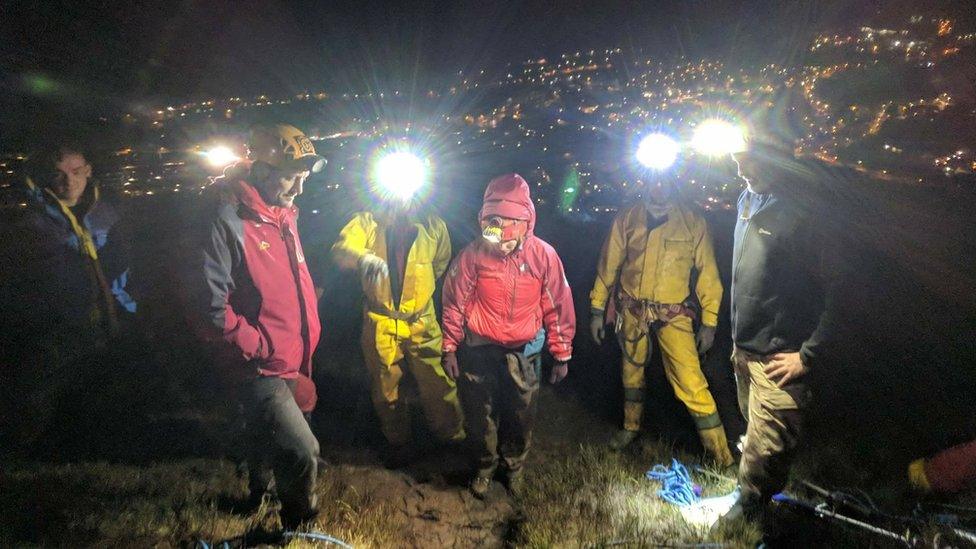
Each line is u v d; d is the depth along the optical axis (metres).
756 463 3.65
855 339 5.29
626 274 4.88
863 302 3.26
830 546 3.70
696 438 5.30
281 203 3.54
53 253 4.49
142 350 5.79
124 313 5.79
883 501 4.21
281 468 3.55
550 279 4.19
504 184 4.00
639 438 5.31
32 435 4.67
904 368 5.50
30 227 4.41
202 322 3.31
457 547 4.04
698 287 4.73
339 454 5.06
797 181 3.42
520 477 4.66
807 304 3.49
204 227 3.31
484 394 4.32
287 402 3.52
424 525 4.24
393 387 4.79
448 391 4.81
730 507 4.01
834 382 5.24
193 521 3.98
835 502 4.15
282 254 3.56
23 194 4.57
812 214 3.35
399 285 4.58
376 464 4.94
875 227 3.31
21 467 4.46
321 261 7.11
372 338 4.64
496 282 4.08
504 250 4.01
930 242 5.61
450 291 4.22
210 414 5.39
